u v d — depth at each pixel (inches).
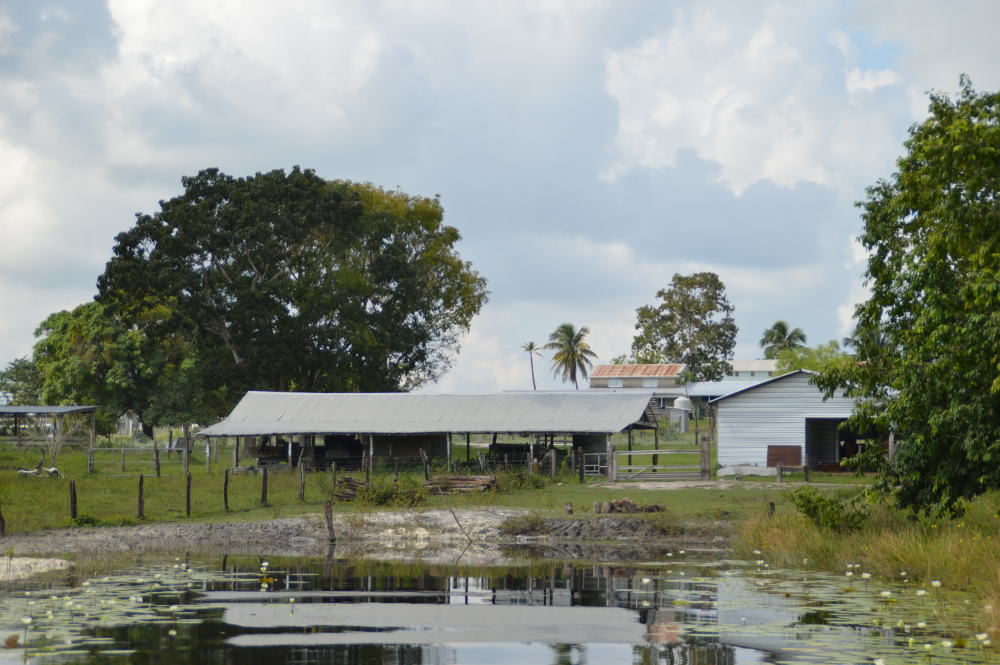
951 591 719.7
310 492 1615.4
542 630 632.4
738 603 709.9
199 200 2856.8
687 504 1368.1
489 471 1946.4
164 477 1882.4
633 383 4052.7
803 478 1774.1
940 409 844.0
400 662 547.5
